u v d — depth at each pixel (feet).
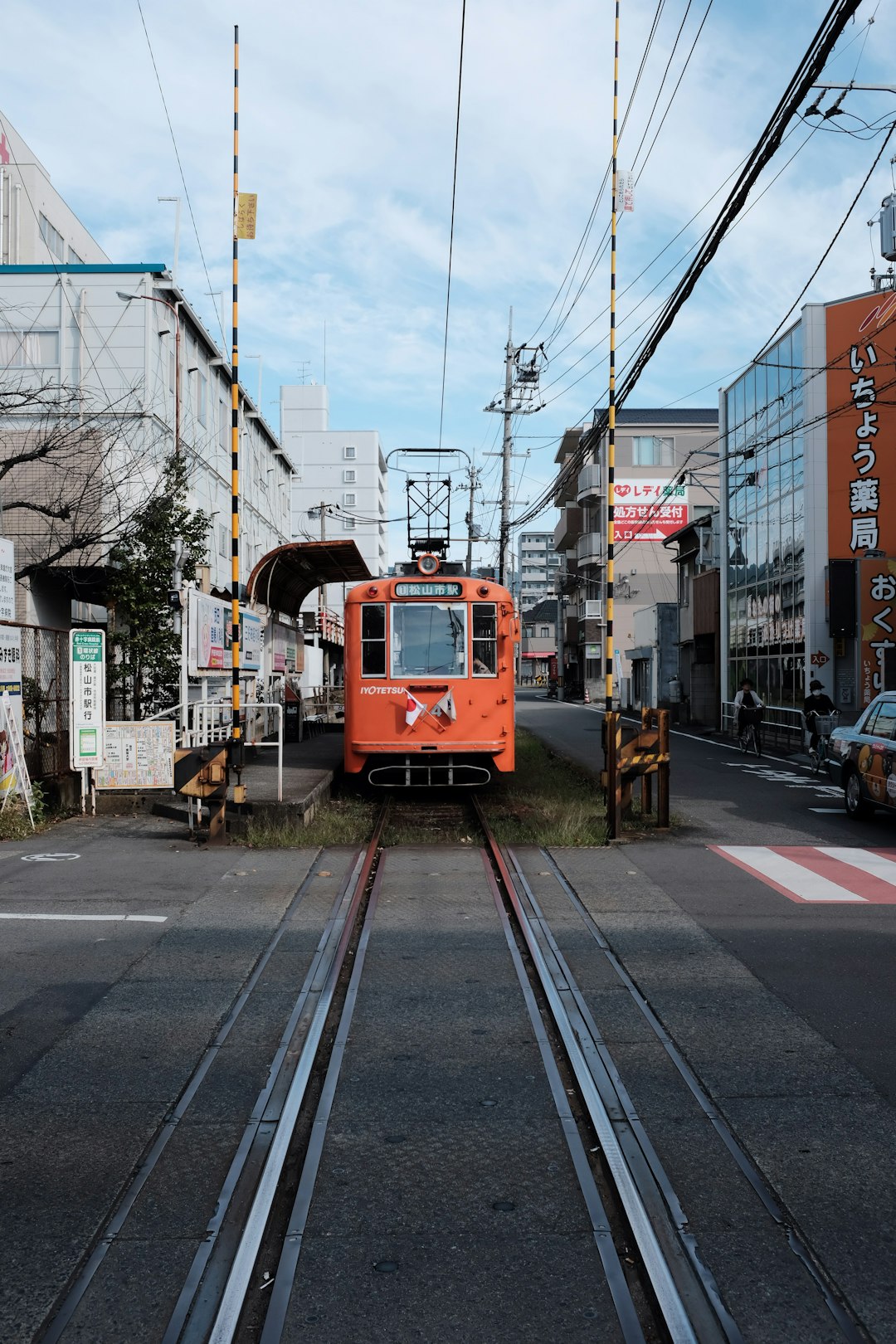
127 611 57.72
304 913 25.70
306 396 296.30
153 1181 12.20
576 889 28.45
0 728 37.76
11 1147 13.14
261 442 114.83
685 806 46.73
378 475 305.53
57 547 60.64
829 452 77.66
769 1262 10.48
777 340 86.53
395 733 45.68
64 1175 12.40
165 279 70.44
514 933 23.94
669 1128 13.58
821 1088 14.92
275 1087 15.01
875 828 40.11
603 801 46.62
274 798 39.75
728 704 104.99
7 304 69.72
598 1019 17.89
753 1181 12.17
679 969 20.85
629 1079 15.26
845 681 77.46
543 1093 14.85
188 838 37.14
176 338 74.33
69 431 59.62
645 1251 10.62
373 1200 11.75
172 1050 16.46
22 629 40.57
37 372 69.15
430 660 45.93
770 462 89.10
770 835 38.19
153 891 28.19
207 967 21.07
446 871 31.35
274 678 72.23
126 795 43.75
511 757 46.73
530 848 35.12
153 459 66.13
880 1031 17.22
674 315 42.04
